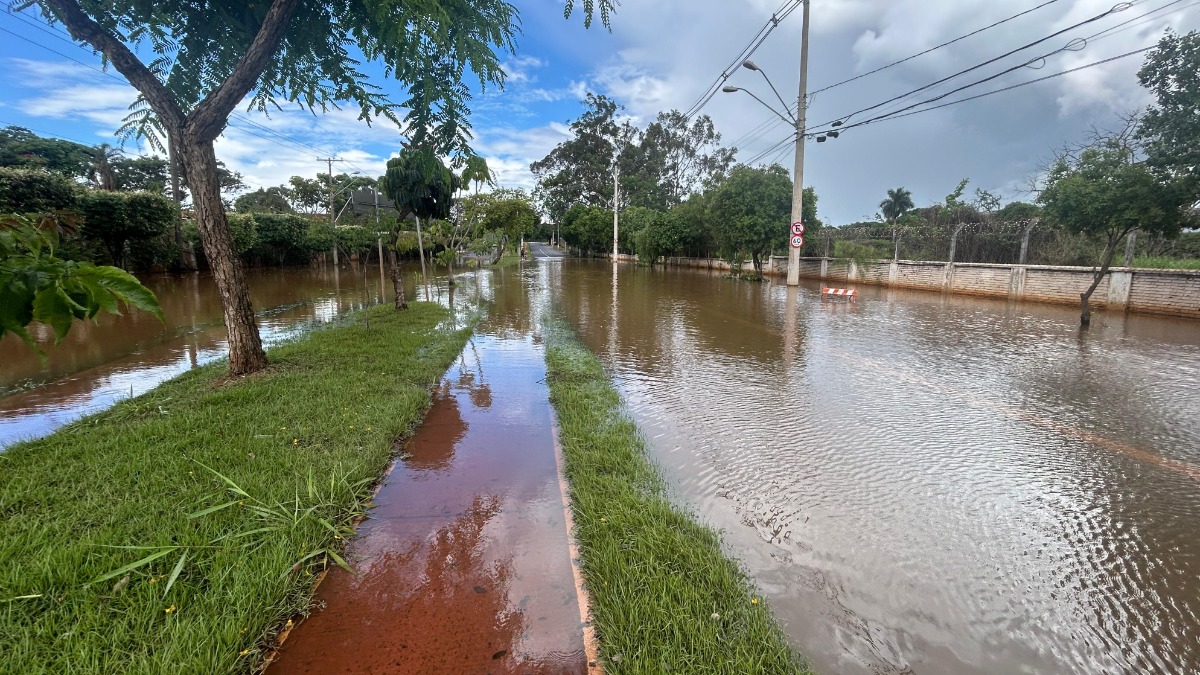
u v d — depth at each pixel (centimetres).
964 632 215
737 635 201
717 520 295
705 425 448
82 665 176
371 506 301
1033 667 199
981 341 809
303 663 191
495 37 462
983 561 261
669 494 324
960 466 367
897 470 361
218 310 1127
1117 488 335
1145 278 1044
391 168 984
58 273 104
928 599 234
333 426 399
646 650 192
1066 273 1206
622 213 4412
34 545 238
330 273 2489
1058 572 254
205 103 496
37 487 297
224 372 568
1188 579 249
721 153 5028
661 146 5262
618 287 1833
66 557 227
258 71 494
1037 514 305
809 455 386
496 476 342
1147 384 566
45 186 1229
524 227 2389
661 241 2814
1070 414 474
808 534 282
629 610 212
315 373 556
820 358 704
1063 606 231
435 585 234
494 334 888
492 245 2469
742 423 453
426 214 1045
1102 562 262
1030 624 221
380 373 562
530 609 219
